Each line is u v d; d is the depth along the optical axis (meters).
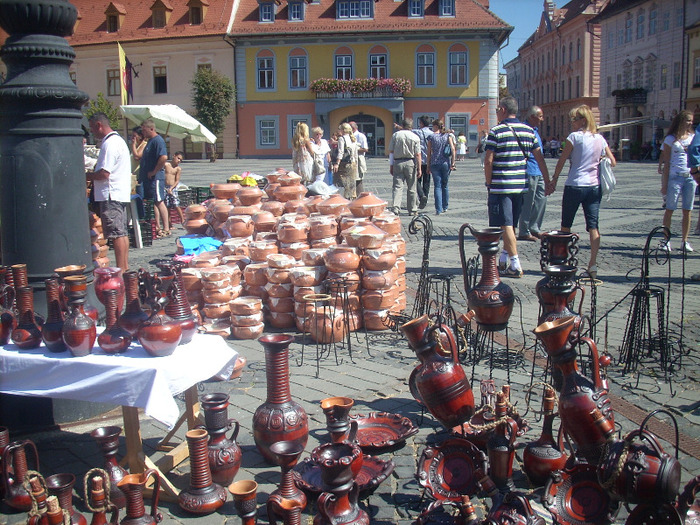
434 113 43.16
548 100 72.19
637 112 48.94
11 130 4.16
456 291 7.45
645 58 48.12
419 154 13.42
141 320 3.52
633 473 2.53
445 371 3.37
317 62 43.12
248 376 4.98
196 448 3.29
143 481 3.02
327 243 6.36
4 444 3.35
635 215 13.58
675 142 9.00
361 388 4.71
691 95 42.56
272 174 7.98
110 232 7.38
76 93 4.26
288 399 3.67
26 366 3.47
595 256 7.64
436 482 3.25
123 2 45.88
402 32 41.78
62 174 4.27
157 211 11.70
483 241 4.07
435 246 10.30
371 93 42.34
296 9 43.12
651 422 4.04
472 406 3.42
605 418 2.86
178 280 3.58
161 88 44.53
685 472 3.45
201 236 7.89
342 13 42.81
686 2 42.62
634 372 4.88
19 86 4.09
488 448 3.10
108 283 4.25
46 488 2.95
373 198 6.42
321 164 11.80
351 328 5.91
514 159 7.57
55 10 4.06
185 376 3.34
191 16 43.62
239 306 5.84
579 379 2.96
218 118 41.47
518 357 5.19
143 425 4.28
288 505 2.82
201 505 3.24
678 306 6.62
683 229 9.16
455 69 42.53
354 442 3.30
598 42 60.06
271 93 43.69
